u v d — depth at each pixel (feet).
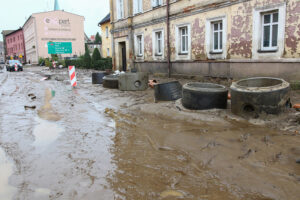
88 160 12.94
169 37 54.49
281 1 32.71
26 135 17.28
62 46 150.00
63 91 39.60
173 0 52.03
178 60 52.60
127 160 12.80
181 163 12.21
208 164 11.94
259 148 13.37
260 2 35.27
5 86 50.47
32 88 45.19
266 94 17.60
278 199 9.05
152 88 39.04
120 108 25.29
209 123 18.22
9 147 15.11
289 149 13.07
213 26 44.45
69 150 14.38
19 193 10.08
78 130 18.12
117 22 75.87
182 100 23.53
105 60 101.81
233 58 40.32
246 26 37.60
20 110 25.63
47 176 11.39
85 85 46.75
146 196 9.50
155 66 60.64
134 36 68.03
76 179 11.00
